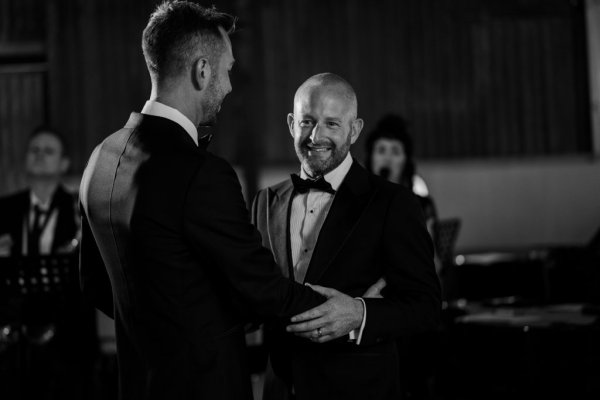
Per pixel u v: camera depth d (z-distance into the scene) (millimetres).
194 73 1810
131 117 1874
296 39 6449
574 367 2785
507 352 2934
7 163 6340
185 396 1710
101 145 1881
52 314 3389
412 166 3727
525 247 6285
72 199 4168
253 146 6344
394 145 3650
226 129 6355
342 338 2027
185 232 1706
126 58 6355
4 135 6367
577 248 3805
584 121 6422
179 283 1717
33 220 4039
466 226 6465
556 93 6445
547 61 6449
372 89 6480
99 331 4059
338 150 2109
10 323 3271
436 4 6457
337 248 2078
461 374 3082
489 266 4617
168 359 1729
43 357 3473
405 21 6473
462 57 6457
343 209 2113
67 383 3537
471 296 4629
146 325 1749
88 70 6363
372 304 1943
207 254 1723
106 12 6363
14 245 3980
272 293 1767
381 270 2100
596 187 6391
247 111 6348
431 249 2109
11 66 6383
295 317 1824
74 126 6344
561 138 6445
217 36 1841
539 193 6438
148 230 1708
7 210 4055
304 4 6457
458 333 3086
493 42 6461
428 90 6477
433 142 6484
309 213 2178
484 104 6465
